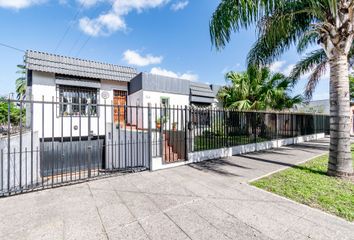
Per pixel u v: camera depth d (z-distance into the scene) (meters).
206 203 3.46
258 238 2.44
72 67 11.47
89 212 3.13
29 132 7.52
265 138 9.51
